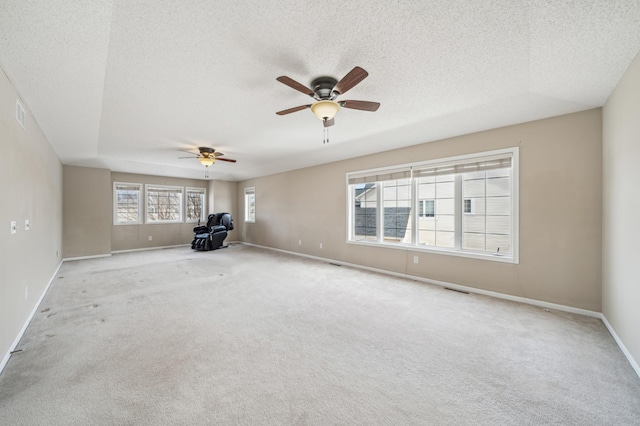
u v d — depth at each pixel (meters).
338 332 2.48
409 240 4.52
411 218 4.43
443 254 3.99
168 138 4.16
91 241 6.21
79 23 1.57
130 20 1.56
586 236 2.87
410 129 3.66
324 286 3.96
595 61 2.01
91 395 1.63
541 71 2.18
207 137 4.12
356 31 1.69
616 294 2.34
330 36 1.74
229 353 2.12
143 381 1.77
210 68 2.12
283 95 2.65
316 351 2.15
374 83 2.40
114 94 2.57
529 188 3.21
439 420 1.45
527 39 1.78
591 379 1.80
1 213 2.01
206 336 2.40
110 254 6.52
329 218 5.80
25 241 2.64
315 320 2.75
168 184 7.88
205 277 4.46
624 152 2.17
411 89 2.52
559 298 3.03
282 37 1.75
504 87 2.46
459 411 1.51
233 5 1.46
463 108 2.93
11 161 2.24
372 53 1.94
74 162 5.71
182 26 1.62
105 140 4.21
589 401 1.59
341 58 2.00
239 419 1.45
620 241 2.25
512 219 3.35
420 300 3.35
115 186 6.98
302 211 6.49
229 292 3.67
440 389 1.70
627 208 2.11
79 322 2.68
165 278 4.39
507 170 3.51
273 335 2.42
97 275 4.59
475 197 3.79
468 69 2.16
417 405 1.56
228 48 1.86
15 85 2.29
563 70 2.15
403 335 2.42
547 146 3.10
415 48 1.88
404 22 1.61
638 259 1.90
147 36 1.71
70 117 3.12
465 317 2.82
